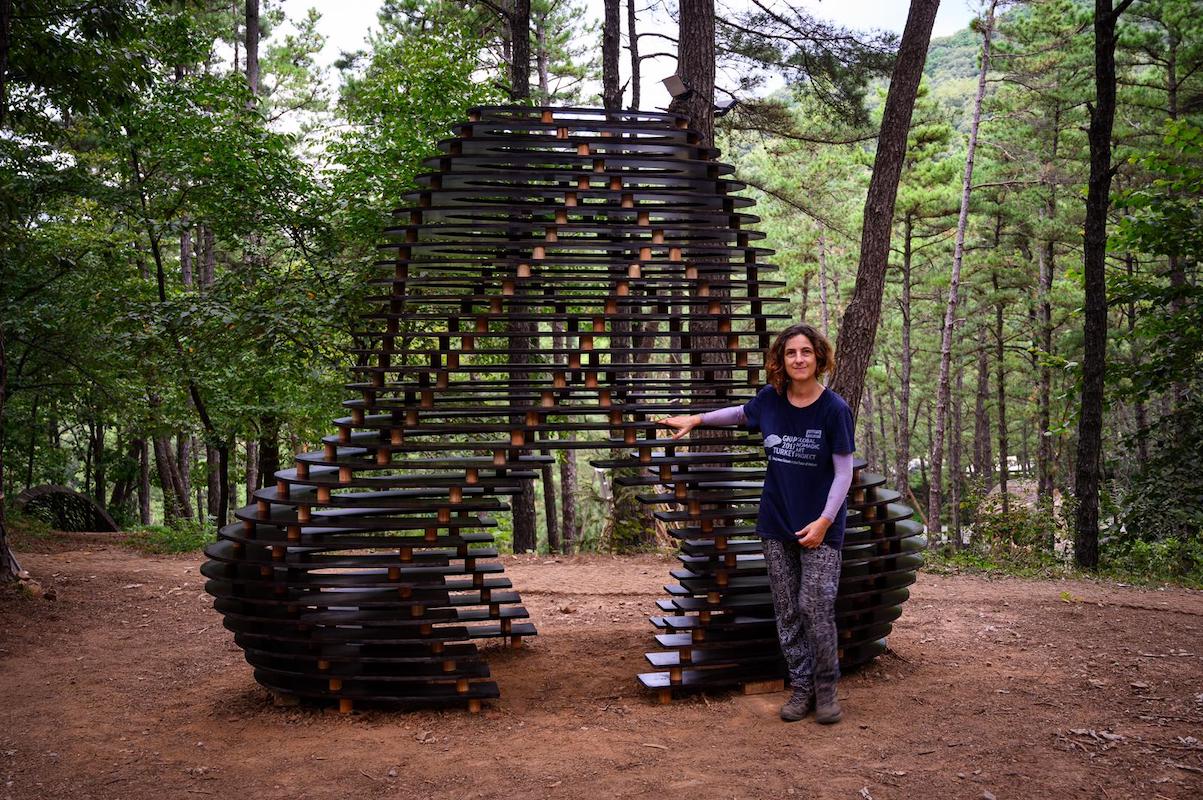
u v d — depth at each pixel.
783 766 3.57
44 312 12.12
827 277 42.31
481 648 5.73
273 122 25.39
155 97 11.86
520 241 4.52
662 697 4.50
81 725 4.30
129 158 12.94
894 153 9.34
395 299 4.50
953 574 8.52
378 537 4.40
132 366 12.93
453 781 3.52
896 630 6.11
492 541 4.44
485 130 4.65
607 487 17.83
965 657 5.33
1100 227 9.75
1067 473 29.39
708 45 9.78
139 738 4.11
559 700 4.60
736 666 4.71
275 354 12.38
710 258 4.97
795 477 4.11
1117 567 9.79
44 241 12.23
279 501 4.32
